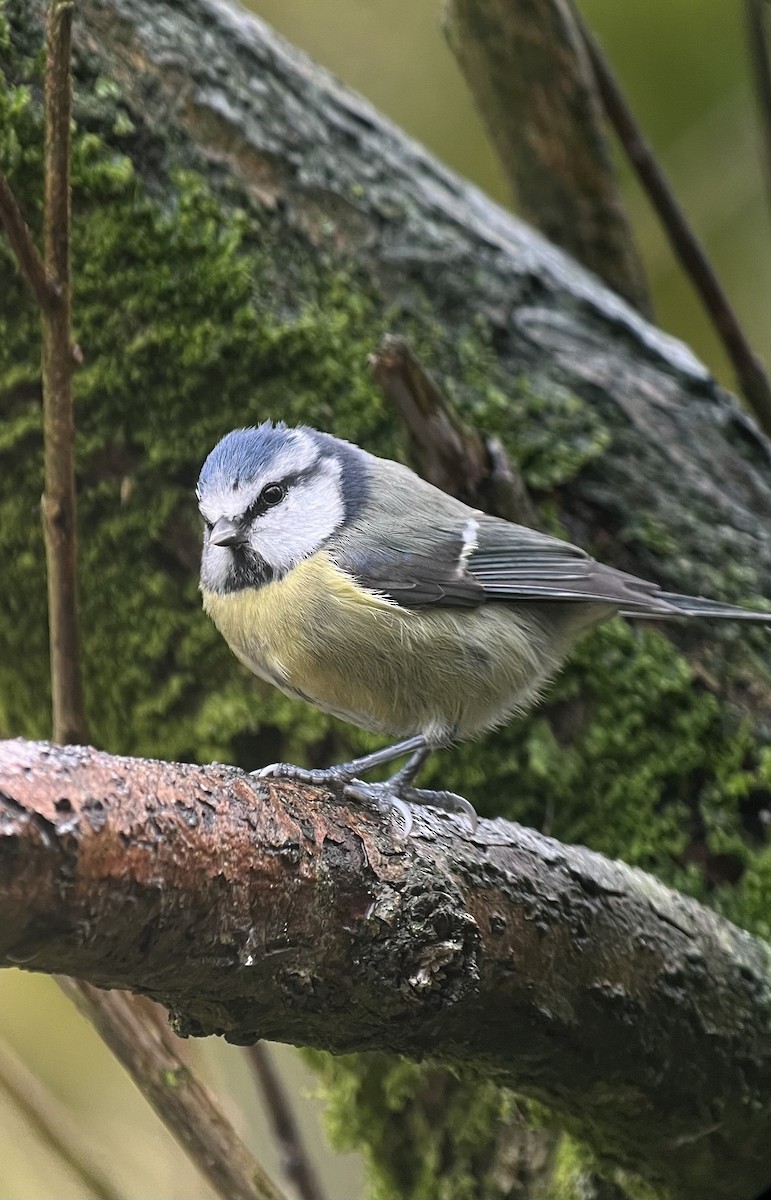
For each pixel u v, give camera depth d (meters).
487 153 10.82
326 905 4.03
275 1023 4.11
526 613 6.25
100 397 6.32
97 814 3.44
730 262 10.88
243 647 6.11
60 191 5.04
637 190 10.89
